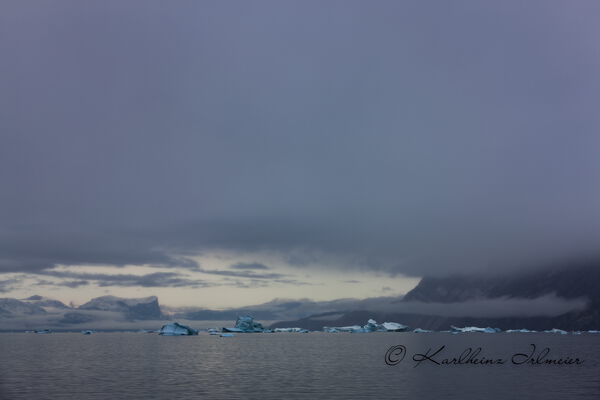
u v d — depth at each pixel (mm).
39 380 61969
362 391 51594
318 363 87375
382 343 181625
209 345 162750
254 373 69812
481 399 46875
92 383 58688
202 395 49281
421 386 55219
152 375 67438
